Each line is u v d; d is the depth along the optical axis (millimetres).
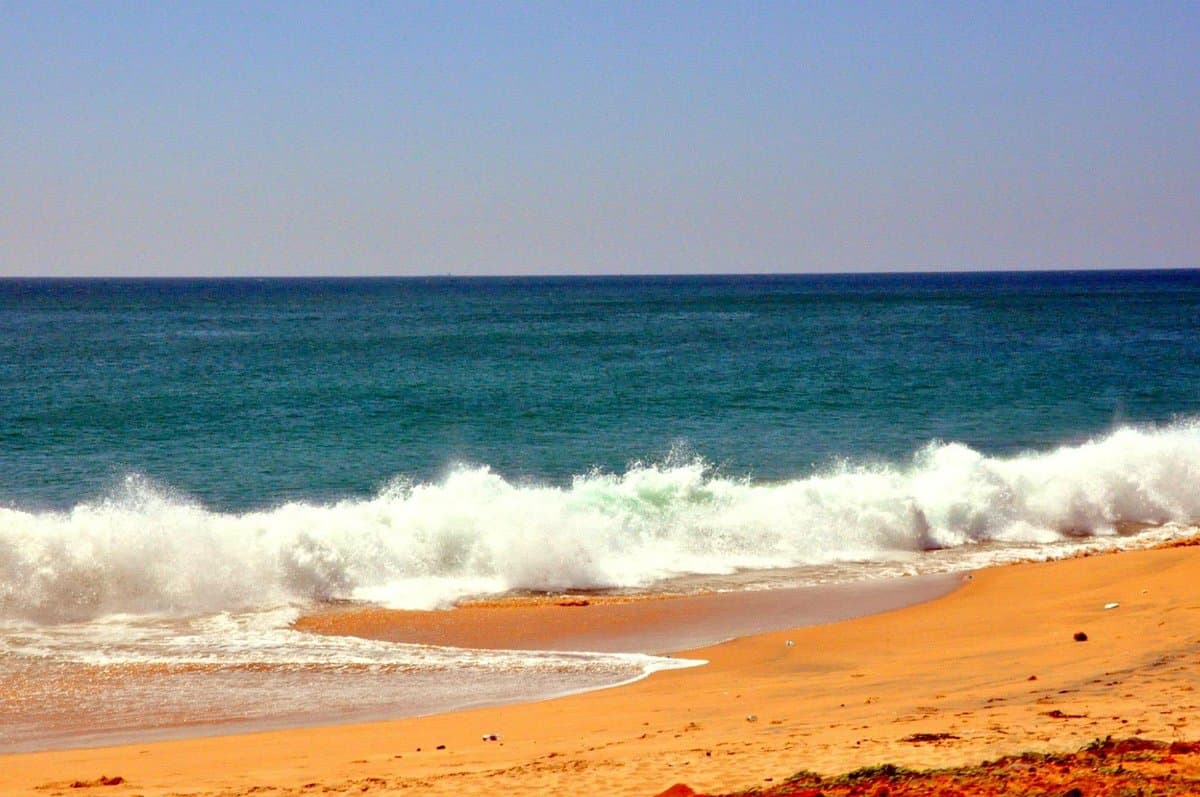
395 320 100938
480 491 22266
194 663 14234
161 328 87875
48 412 36469
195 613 16656
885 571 19859
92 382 45562
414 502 21125
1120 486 24234
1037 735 9023
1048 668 12250
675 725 10828
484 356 59281
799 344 67500
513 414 37031
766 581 19094
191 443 31156
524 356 59312
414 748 10531
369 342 70500
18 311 122188
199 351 62844
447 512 20109
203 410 37312
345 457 29438
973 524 22812
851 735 9633
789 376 48375
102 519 18250
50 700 12773
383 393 42250
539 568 18891
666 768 8750
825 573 19703
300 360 56844
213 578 17531
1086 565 18750
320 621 16359
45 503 23750
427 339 73375
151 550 17547
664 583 18953
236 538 18219
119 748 11008
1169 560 18406
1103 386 44875
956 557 21031
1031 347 64250
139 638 15359
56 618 16250
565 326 89062
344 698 12859
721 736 10078
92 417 35500
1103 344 66250
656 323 92875
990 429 34438
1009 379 47312
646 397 41281
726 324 90562
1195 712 9555
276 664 14219
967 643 14195
